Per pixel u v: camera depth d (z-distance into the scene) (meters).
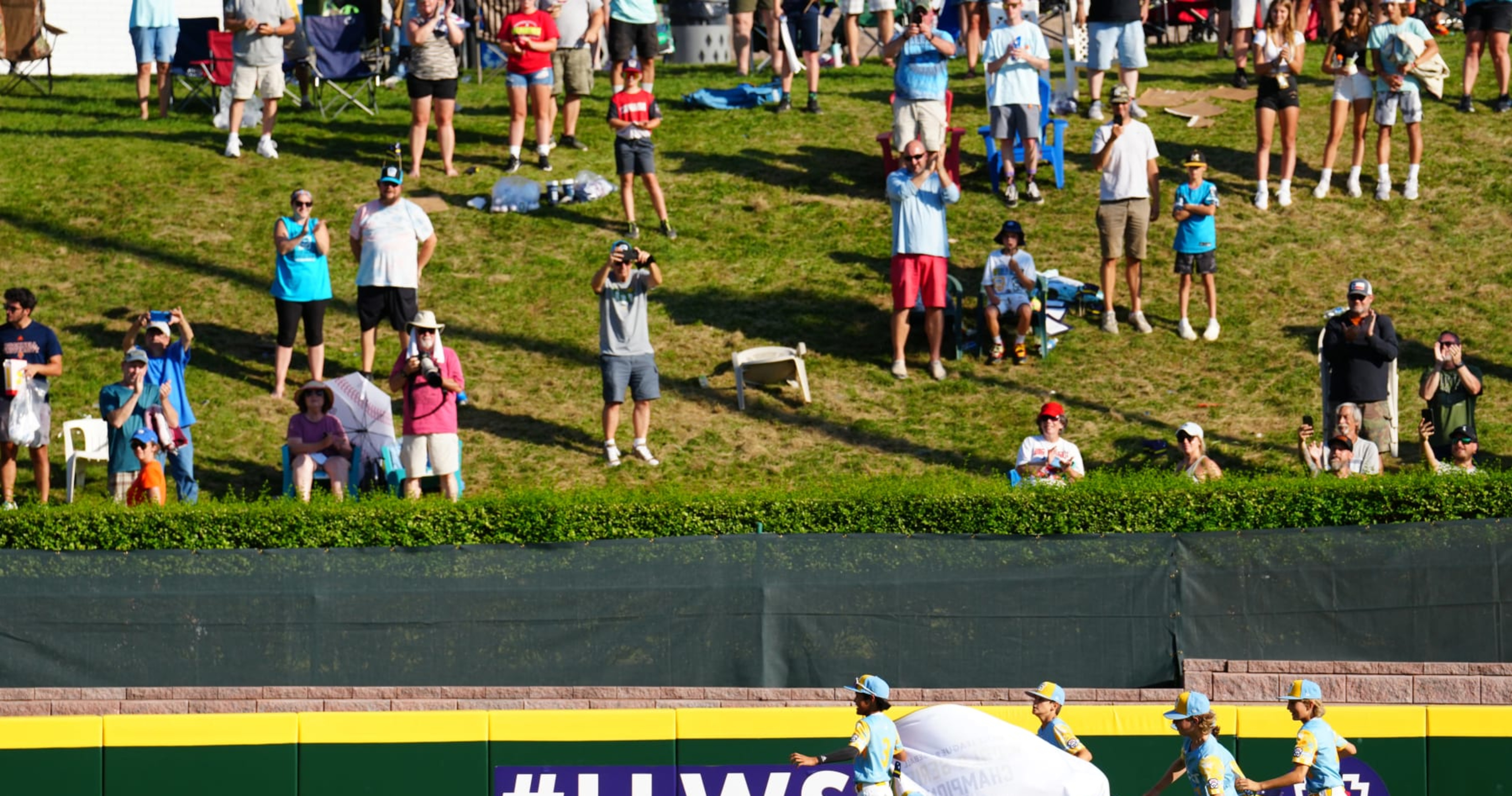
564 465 50.81
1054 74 81.00
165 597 39.34
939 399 54.44
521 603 39.53
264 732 37.38
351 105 77.12
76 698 39.16
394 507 40.53
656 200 63.22
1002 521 40.62
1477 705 38.59
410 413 47.31
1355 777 37.50
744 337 57.94
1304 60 78.75
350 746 37.47
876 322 58.84
